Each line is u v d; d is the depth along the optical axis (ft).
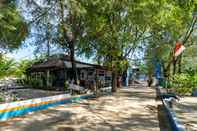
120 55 100.83
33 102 49.24
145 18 71.20
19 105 44.91
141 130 34.73
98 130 34.47
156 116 45.52
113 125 37.68
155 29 98.48
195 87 84.79
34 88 95.35
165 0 67.05
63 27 72.64
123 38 91.25
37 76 108.27
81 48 90.79
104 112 49.52
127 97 81.71
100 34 85.97
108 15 72.54
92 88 95.96
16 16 37.93
